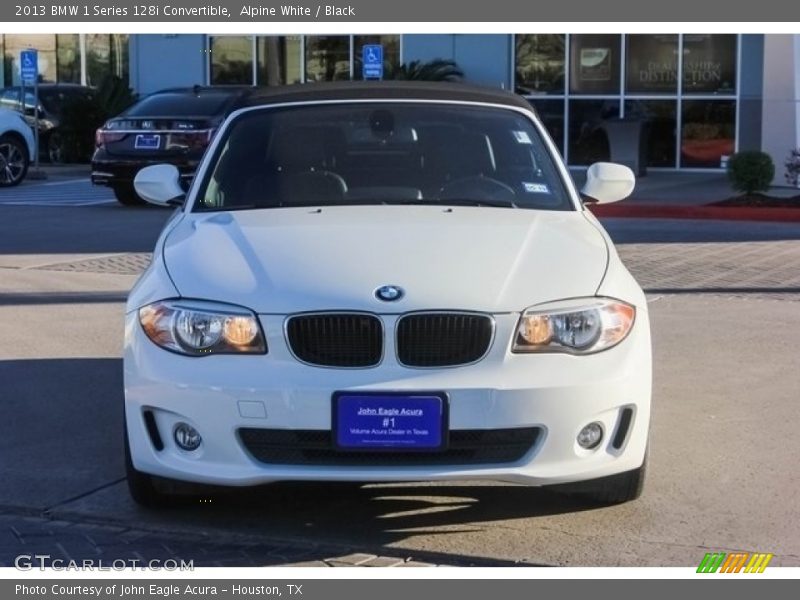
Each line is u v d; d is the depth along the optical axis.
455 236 5.24
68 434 6.52
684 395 7.26
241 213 5.77
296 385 4.66
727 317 9.58
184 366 4.80
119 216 16.47
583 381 4.74
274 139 6.21
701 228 15.26
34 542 5.02
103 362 8.16
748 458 6.05
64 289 10.84
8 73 29.73
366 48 21.02
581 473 4.80
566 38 23.36
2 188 20.75
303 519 5.26
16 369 7.95
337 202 5.89
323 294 4.78
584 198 6.39
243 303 4.82
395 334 4.71
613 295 4.98
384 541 5.00
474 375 4.68
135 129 16.78
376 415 4.65
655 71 22.92
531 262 5.04
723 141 22.62
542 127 6.40
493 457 4.75
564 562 4.77
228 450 4.75
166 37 26.06
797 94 18.84
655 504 5.40
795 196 17.27
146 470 4.98
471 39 23.91
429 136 6.20
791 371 7.84
